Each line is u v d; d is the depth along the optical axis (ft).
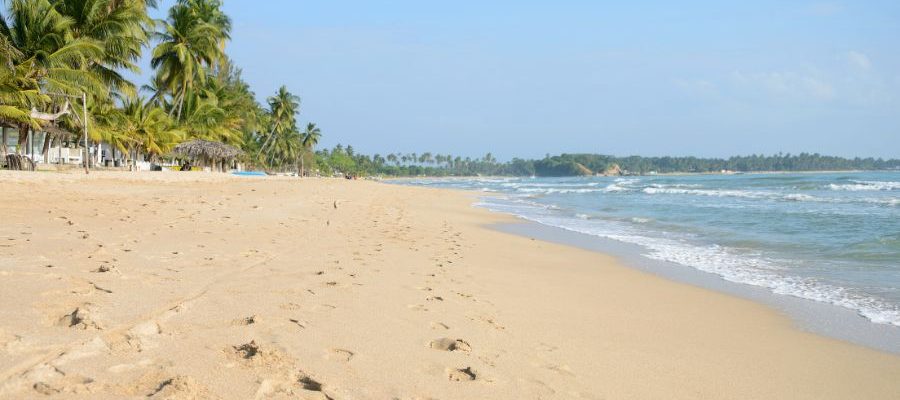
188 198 60.44
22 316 13.69
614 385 14.10
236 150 152.66
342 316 17.13
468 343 15.85
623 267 35.09
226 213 47.19
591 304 24.13
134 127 126.72
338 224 46.26
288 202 65.87
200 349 12.68
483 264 32.68
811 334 20.71
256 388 10.80
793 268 34.60
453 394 12.01
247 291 19.03
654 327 20.77
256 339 13.74
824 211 71.92
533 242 46.26
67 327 13.16
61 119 104.83
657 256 39.68
